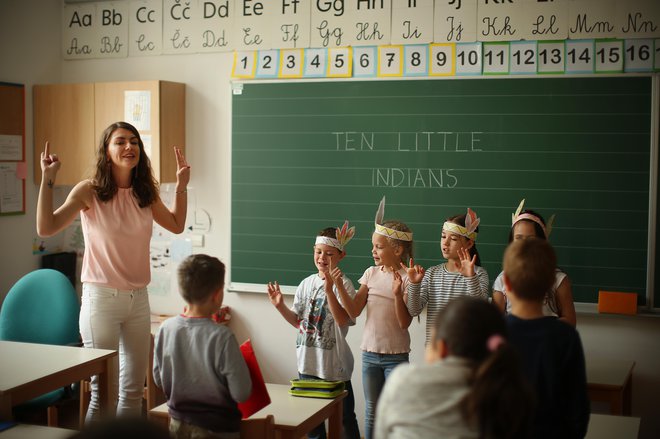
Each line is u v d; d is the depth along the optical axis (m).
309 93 4.22
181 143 4.46
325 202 4.23
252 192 4.35
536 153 3.90
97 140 4.42
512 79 3.90
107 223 3.30
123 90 4.34
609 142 3.80
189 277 2.40
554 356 1.98
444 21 3.98
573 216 3.87
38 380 2.68
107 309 3.31
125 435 1.14
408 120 4.07
